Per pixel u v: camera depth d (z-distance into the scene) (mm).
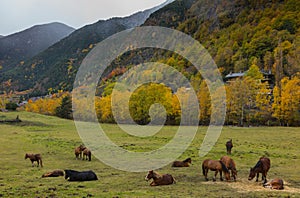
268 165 16094
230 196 12805
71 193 13312
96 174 18625
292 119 54969
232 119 59406
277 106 56312
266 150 28891
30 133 45031
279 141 35094
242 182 16000
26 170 20266
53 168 21031
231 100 59906
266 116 58500
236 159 24141
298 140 35656
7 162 23547
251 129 47938
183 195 12953
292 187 14781
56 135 43312
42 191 13719
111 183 15820
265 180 15625
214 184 15547
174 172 19266
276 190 14117
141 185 15305
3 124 54812
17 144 34125
